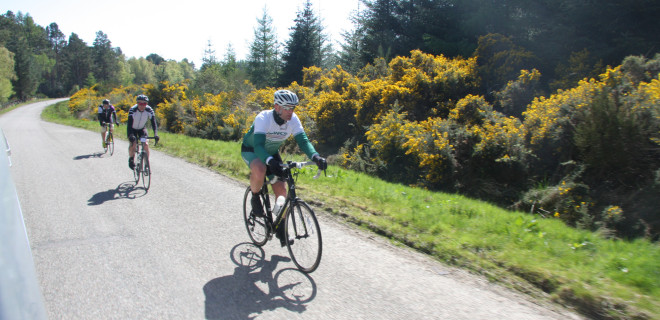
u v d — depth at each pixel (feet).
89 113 124.77
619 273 12.35
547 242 15.31
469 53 58.23
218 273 13.07
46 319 5.06
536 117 31.73
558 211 26.32
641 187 25.03
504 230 16.60
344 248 15.33
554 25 49.29
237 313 10.68
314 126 52.60
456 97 45.65
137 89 127.95
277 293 11.79
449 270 13.56
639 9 41.32
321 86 69.72
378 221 17.92
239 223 18.29
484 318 10.57
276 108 13.38
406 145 36.55
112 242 15.60
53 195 22.79
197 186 25.58
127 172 29.94
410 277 12.94
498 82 46.73
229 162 32.83
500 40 49.32
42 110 167.43
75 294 11.51
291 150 50.93
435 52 64.44
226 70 148.15
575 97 30.37
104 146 38.88
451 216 18.67
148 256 14.30
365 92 49.93
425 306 11.14
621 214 23.72
